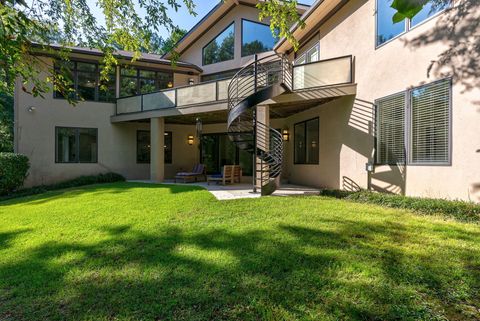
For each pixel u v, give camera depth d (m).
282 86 9.36
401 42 7.12
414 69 6.75
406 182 7.00
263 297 2.69
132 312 2.55
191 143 16.50
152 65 15.36
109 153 14.73
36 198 9.00
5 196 10.73
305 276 3.06
